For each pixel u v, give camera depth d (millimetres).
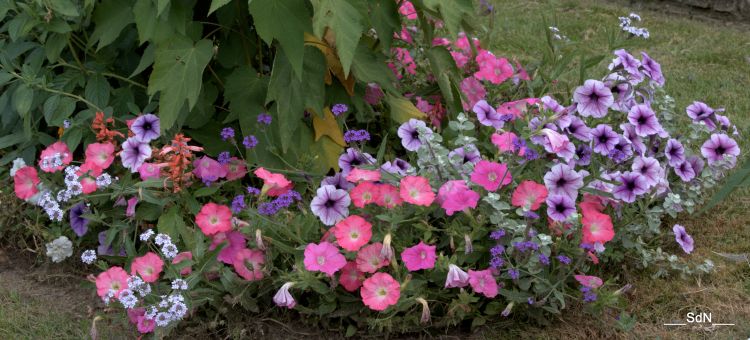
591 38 6137
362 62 3318
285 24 2852
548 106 3402
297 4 2852
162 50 3074
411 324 2850
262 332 2844
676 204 3363
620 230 3180
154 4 3084
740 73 5438
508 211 3074
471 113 3842
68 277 3205
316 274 2852
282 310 2945
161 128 3018
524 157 3055
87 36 3668
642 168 3301
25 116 3375
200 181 3238
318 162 3389
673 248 3469
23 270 3258
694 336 2906
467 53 4199
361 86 3531
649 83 3842
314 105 3184
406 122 3545
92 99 3422
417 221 2973
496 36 6047
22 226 3377
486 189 2945
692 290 3170
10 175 3531
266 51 3658
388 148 3686
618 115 3715
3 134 3721
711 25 6621
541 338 2854
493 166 2959
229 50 3447
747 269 3301
